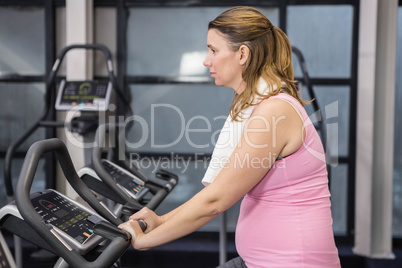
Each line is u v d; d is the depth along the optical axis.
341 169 3.69
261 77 1.21
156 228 1.17
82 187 1.43
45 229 1.12
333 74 3.65
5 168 2.76
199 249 3.48
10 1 3.64
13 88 3.76
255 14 1.21
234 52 1.21
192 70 3.73
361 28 3.34
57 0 3.61
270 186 1.18
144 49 3.73
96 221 1.33
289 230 1.17
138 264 3.45
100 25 3.68
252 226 1.22
